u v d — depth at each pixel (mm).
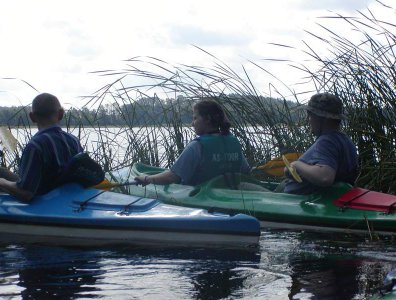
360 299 3541
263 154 8125
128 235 5367
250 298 3590
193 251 4867
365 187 7102
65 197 5699
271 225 6008
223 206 6168
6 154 8094
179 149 8422
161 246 5059
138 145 8391
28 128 8094
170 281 3955
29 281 3965
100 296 3654
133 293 3709
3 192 6133
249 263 4438
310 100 6109
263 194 6199
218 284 3893
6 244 5164
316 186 6047
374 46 7469
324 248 4965
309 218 5836
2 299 3592
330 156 5910
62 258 4613
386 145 7309
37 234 5582
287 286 3832
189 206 6336
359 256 4664
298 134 8109
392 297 3043
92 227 5445
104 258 4625
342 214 5777
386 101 7367
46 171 5699
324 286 3822
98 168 5891
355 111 7504
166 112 8469
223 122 6500
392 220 5574
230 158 6508
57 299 3598
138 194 6859
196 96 8234
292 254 4746
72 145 5855
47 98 5727
